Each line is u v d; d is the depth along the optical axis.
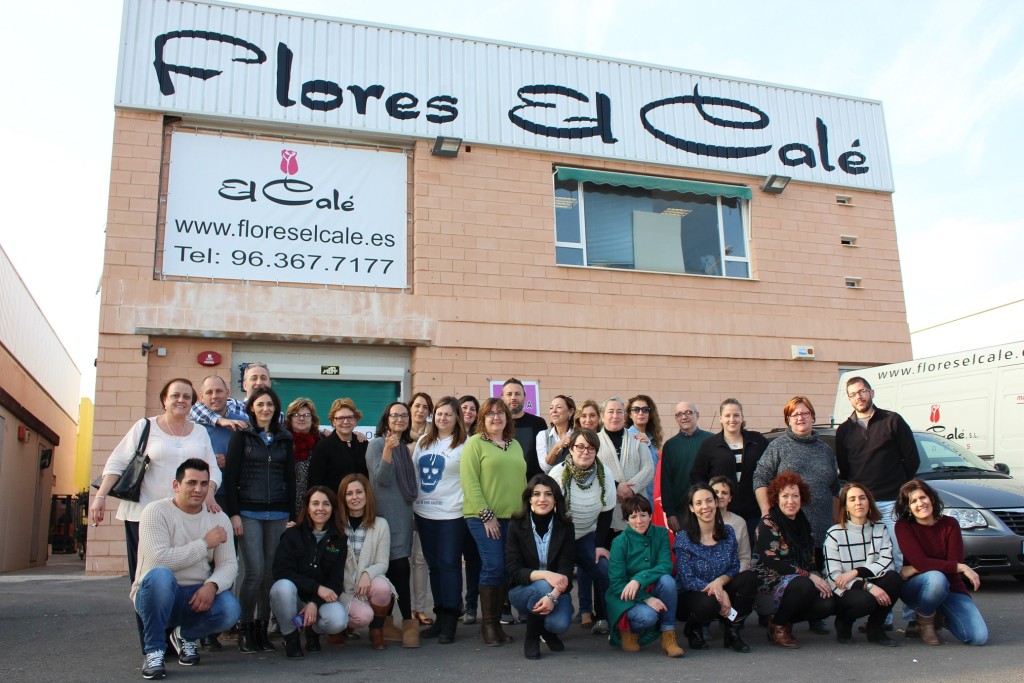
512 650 6.30
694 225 14.86
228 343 12.02
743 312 14.61
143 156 12.00
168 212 12.05
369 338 12.47
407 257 13.03
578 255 13.98
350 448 7.02
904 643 6.42
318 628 6.12
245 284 12.15
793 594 6.22
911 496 6.48
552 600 5.94
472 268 13.17
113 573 10.99
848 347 15.12
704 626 6.62
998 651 5.99
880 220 15.91
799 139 15.58
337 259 12.65
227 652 6.24
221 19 12.67
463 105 13.57
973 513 8.61
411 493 6.73
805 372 14.78
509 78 13.92
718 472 7.32
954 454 10.04
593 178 14.12
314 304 12.36
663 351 13.95
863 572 6.30
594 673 5.49
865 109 16.27
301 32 13.02
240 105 12.51
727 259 14.91
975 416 11.24
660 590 6.17
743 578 6.25
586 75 14.41
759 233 15.01
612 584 6.33
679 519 7.61
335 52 13.11
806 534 6.62
